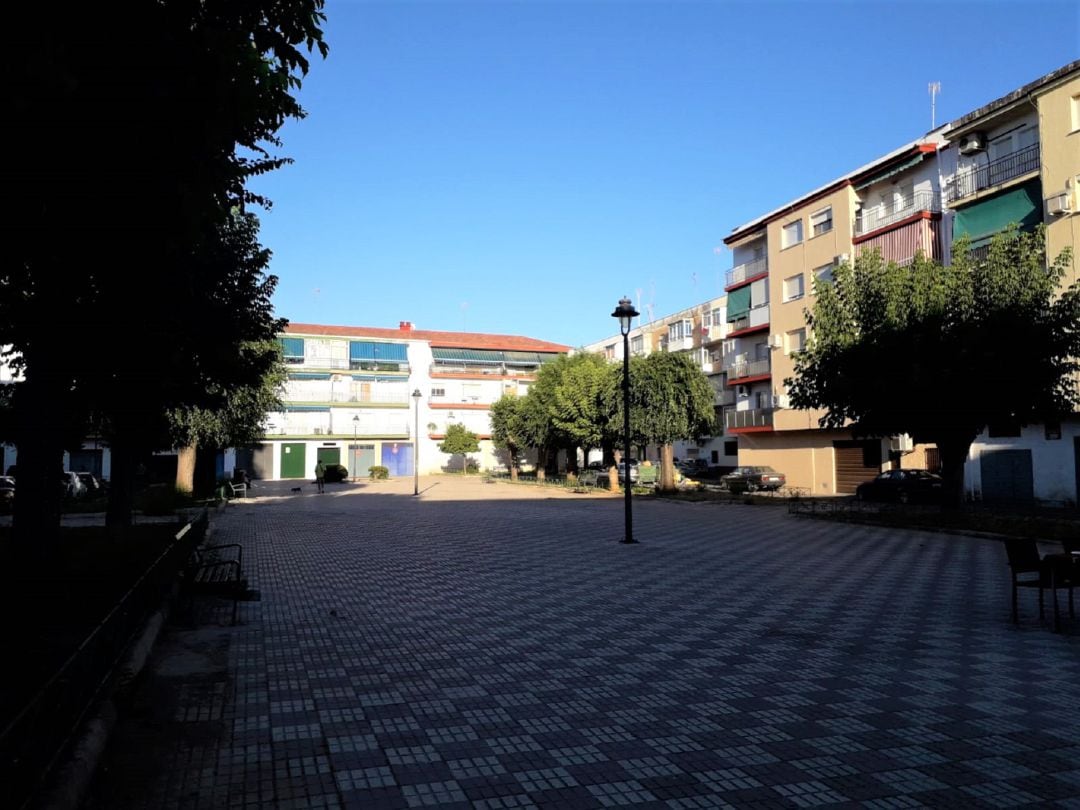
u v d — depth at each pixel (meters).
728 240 43.12
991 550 14.89
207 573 11.48
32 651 5.68
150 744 4.77
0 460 41.50
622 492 37.72
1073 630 8.04
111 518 14.73
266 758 4.59
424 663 6.83
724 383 51.69
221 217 6.02
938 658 6.93
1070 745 4.82
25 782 3.24
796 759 4.62
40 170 5.01
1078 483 24.05
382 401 65.00
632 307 17.00
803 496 33.00
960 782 4.27
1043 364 17.12
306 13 5.85
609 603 9.72
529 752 4.74
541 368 53.00
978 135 27.53
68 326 7.36
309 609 9.31
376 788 4.19
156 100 4.97
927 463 31.19
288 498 35.03
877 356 18.70
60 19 4.45
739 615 8.93
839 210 34.16
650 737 5.00
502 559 13.98
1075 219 23.23
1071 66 23.52
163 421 13.84
